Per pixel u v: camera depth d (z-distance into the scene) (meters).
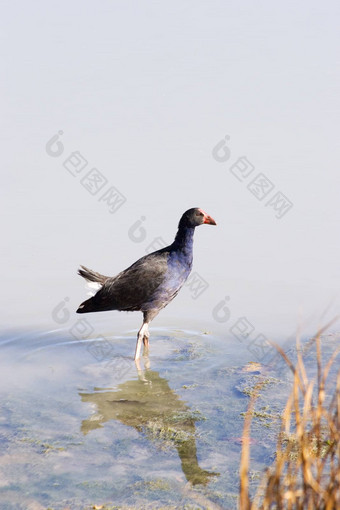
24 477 9.14
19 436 10.30
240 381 12.13
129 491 8.77
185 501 8.48
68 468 9.38
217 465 9.31
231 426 10.43
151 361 13.36
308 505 6.52
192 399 11.52
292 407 10.82
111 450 9.85
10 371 12.85
